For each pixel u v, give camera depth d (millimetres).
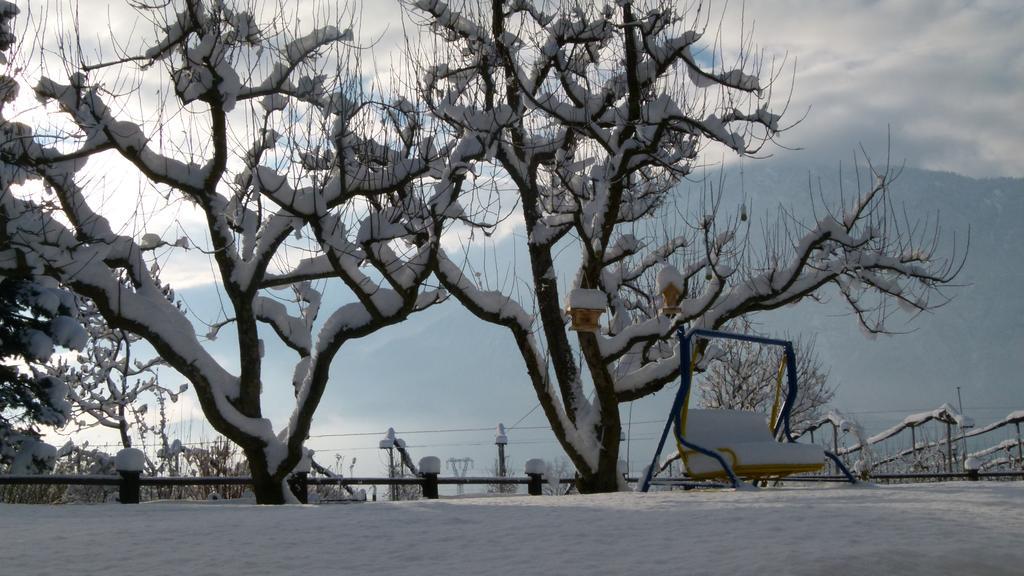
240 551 3814
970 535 3584
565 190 12992
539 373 13227
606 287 14812
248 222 12758
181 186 11195
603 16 12586
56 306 14703
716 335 9367
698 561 3123
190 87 10727
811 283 13516
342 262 11562
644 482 9398
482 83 13539
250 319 11672
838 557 3031
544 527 4359
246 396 11664
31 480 9859
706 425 9367
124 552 3857
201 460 16688
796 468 8789
